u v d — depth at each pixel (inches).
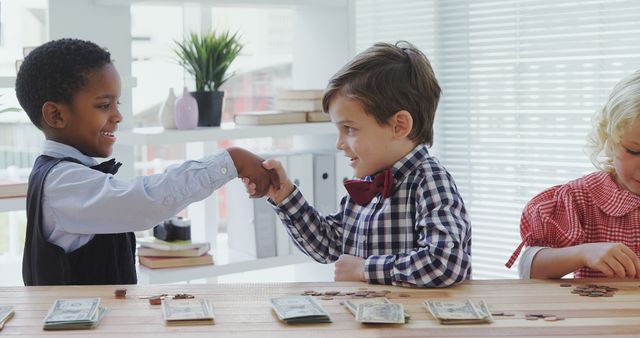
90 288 52.1
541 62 114.3
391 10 131.2
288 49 126.7
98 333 42.4
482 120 122.6
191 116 100.3
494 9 119.5
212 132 100.1
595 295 50.9
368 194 61.2
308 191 112.4
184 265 101.9
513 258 64.8
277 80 126.5
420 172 58.9
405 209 59.0
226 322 44.5
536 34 114.3
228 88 122.7
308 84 121.2
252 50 123.6
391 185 59.3
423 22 127.9
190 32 112.0
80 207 60.1
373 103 57.6
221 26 120.1
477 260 124.0
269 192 63.8
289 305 46.5
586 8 108.3
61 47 65.5
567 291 52.2
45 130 66.6
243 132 102.7
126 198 59.1
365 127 58.3
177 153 120.2
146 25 114.0
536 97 115.8
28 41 106.3
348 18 114.6
